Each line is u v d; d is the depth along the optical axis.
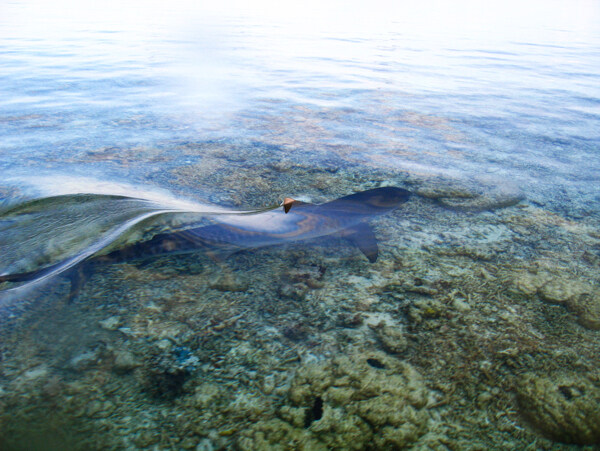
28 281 2.53
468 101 7.62
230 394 1.87
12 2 28.95
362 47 14.27
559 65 11.80
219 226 2.99
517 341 2.24
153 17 22.73
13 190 3.65
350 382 1.95
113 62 10.62
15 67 9.70
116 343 2.13
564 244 3.20
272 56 12.11
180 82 8.62
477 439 1.71
